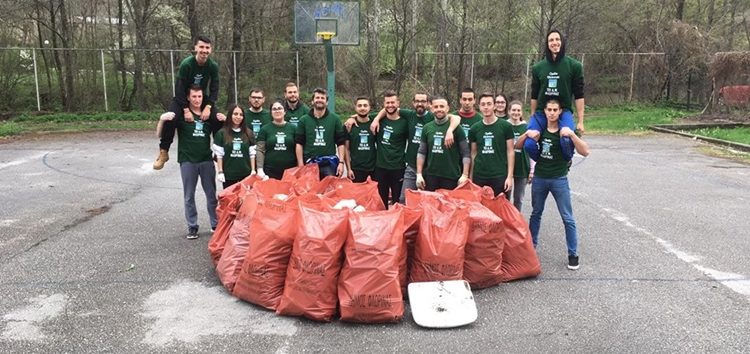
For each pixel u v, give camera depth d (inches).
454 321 153.5
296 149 244.7
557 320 159.3
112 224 262.8
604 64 936.9
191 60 239.1
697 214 288.0
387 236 155.5
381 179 251.6
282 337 147.6
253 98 267.3
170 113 232.8
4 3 778.2
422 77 904.9
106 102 810.8
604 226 264.4
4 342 144.9
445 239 165.6
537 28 914.1
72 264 205.2
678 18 979.3
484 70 914.7
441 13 875.4
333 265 155.8
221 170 244.7
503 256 188.9
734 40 1023.0
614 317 161.6
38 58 841.5
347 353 139.2
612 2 925.2
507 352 140.6
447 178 225.3
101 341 145.6
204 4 846.5
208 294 177.2
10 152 504.7
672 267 205.2
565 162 203.5
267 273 164.6
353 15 419.2
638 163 463.8
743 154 515.2
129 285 184.7
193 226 238.8
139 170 418.6
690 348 143.0
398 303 153.9
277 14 860.0
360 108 249.4
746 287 185.6
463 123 241.3
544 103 215.6
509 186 221.0
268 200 169.3
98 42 895.1
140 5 839.1
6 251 219.9
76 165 437.7
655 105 922.1
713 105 809.5
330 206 172.6
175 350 140.8
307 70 852.0
